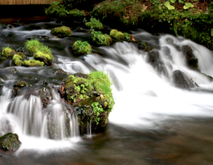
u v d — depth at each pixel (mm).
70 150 4691
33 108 5090
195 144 5059
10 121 5070
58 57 8352
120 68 8516
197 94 8289
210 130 5711
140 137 5297
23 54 7621
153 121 6141
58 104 5250
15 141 4566
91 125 5328
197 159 4523
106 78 6227
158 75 9125
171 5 13562
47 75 6441
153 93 7969
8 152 4434
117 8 13164
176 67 9547
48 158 4391
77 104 5324
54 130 4949
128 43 10258
